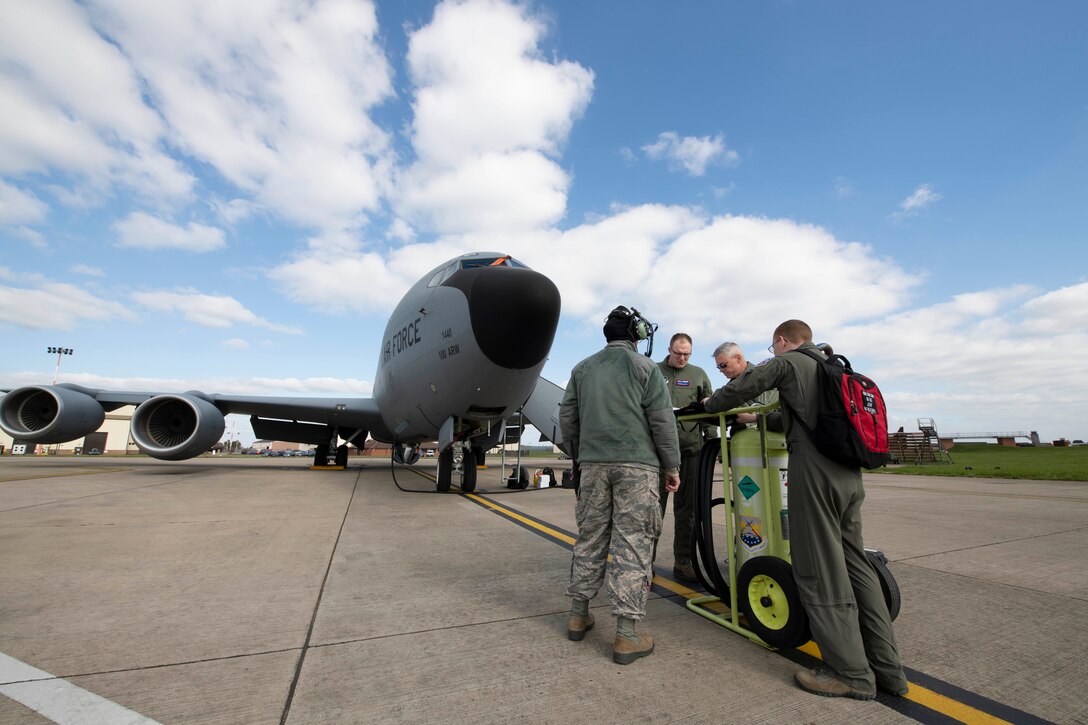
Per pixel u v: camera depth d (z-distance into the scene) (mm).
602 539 2484
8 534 4496
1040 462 22250
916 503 8133
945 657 2324
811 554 2109
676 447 2496
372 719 1701
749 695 1946
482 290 6918
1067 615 2873
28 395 10680
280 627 2504
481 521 5684
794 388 2219
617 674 2096
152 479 10039
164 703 1768
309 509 6309
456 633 2488
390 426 11117
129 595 2922
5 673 1954
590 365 2682
